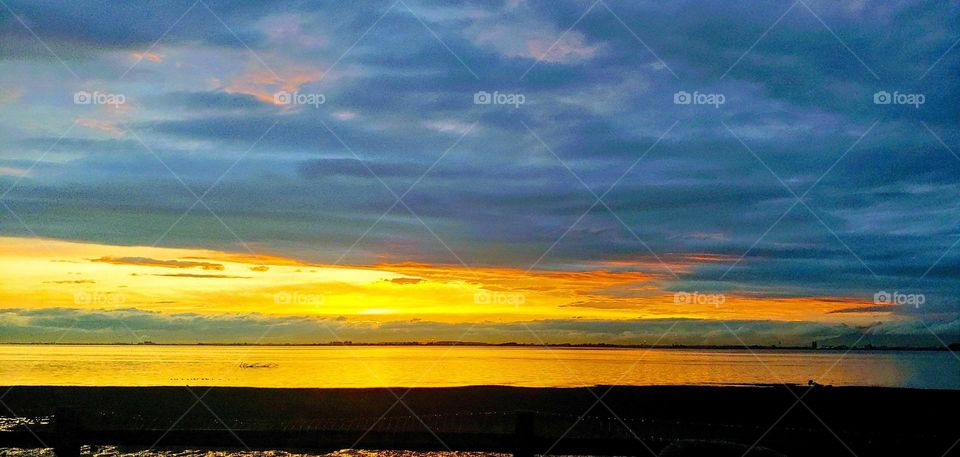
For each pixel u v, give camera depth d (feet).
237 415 73.51
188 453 52.24
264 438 32.91
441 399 85.71
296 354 350.43
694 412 78.33
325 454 51.83
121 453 52.70
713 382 142.51
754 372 177.37
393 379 151.74
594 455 32.37
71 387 90.02
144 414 73.10
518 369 192.95
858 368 199.31
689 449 30.35
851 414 77.82
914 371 183.62
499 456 49.60
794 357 300.61
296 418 72.18
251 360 252.01
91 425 66.33
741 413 78.64
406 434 32.60
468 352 404.98
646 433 64.49
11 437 32.76
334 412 75.77
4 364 211.61
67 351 388.98
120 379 144.56
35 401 80.43
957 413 78.23
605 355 339.36
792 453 34.06
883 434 67.41
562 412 78.13
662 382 136.26
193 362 232.12
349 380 145.79
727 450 29.94
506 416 71.82
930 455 34.63
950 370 183.93
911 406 83.15
